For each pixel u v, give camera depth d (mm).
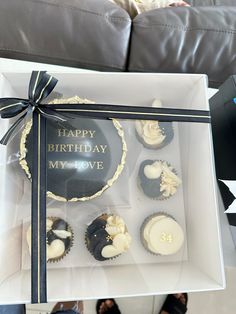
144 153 425
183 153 428
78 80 403
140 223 415
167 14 561
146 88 422
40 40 520
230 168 460
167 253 395
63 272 380
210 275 372
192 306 784
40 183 350
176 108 409
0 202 358
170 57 552
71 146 386
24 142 378
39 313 732
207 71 564
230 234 469
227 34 560
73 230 395
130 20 549
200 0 950
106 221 389
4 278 355
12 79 396
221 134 488
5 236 362
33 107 367
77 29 523
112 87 420
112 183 386
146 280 375
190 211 419
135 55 550
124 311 789
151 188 414
